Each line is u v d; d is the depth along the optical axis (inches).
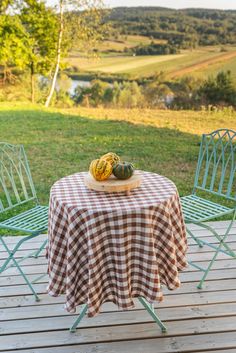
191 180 209.3
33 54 470.3
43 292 108.4
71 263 83.3
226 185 204.2
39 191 194.9
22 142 281.6
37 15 461.7
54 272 88.0
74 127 326.0
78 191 94.0
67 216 84.5
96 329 93.8
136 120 351.3
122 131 312.3
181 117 356.2
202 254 126.5
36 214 115.9
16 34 463.8
